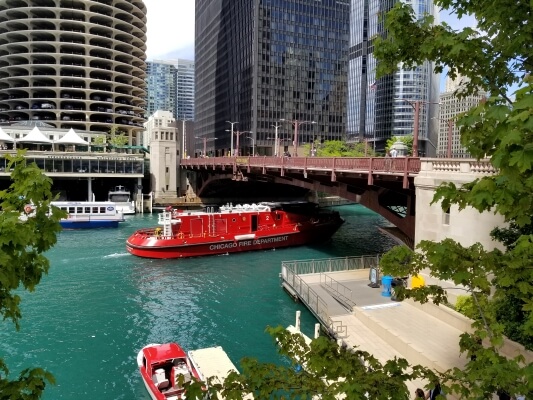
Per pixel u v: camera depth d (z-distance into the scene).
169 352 19.66
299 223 52.72
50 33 98.88
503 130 4.51
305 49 141.88
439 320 22.17
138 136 118.62
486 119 4.95
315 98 144.88
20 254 5.77
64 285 34.84
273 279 37.19
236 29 145.50
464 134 5.55
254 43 132.38
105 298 31.84
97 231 60.03
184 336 25.12
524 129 4.36
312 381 6.03
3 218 5.50
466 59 6.52
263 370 6.12
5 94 108.38
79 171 78.00
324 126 147.75
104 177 83.50
